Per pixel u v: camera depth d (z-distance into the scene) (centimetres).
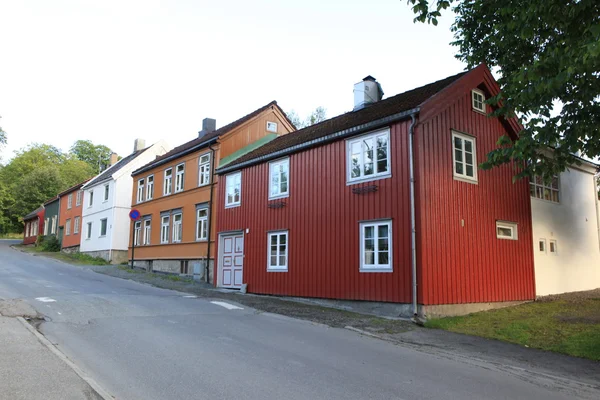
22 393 547
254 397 582
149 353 773
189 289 1819
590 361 882
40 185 6244
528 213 1714
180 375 661
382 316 1291
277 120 2636
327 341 948
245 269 1911
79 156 8512
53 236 4488
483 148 1552
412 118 1318
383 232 1364
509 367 825
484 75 1568
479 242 1466
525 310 1437
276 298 1661
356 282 1412
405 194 1310
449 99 1432
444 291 1303
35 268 2408
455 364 820
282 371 702
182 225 2561
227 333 965
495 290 1491
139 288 1738
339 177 1524
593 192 2197
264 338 937
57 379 601
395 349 918
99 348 795
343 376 692
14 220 6506
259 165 1925
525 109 1166
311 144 1627
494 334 1111
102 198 3588
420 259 1256
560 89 1015
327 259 1526
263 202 1862
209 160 2384
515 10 1041
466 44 1645
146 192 3056
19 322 937
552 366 845
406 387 655
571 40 933
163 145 3619
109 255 3284
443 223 1341
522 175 1159
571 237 1980
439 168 1363
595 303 1522
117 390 590
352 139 1505
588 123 1043
